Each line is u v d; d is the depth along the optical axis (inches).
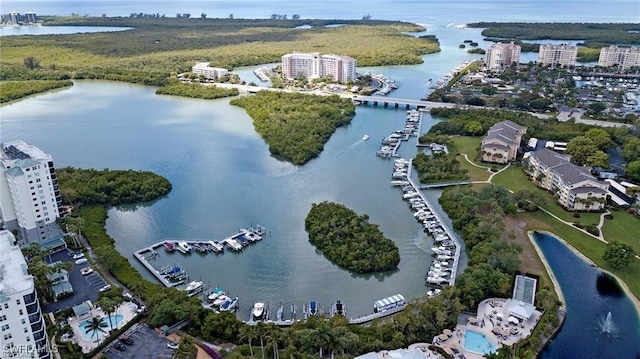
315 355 7741.1
